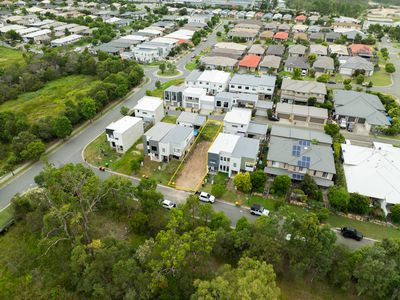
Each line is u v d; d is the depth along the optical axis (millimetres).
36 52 125562
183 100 83000
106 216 48469
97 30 144250
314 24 174125
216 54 117500
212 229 43156
